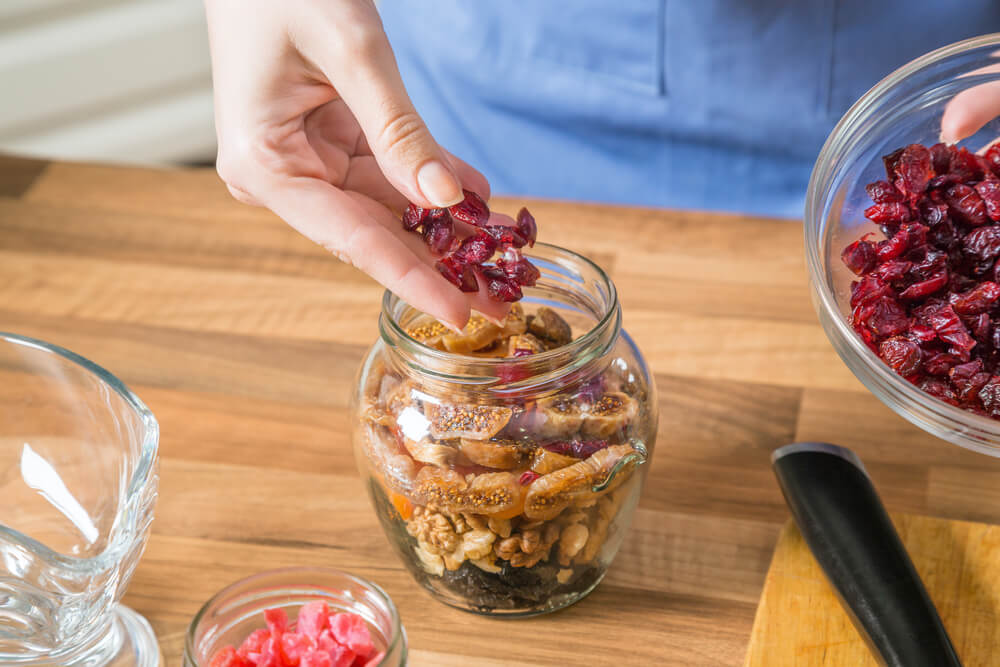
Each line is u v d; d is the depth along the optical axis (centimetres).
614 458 64
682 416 76
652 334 81
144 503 64
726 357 79
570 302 68
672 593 69
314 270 86
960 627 67
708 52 92
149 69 171
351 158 75
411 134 66
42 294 84
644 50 93
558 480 64
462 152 109
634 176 102
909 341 68
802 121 93
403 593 69
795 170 96
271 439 76
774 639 67
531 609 68
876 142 74
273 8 68
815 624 67
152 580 70
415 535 66
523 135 103
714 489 73
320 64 68
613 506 66
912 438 75
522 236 68
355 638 64
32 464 69
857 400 77
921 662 63
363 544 71
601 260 85
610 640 67
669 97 95
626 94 96
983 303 69
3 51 158
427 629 68
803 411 76
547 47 96
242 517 72
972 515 71
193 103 179
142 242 88
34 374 68
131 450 67
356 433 67
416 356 64
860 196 74
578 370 64
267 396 78
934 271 70
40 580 63
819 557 67
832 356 79
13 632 64
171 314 83
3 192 92
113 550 63
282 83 70
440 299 66
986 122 73
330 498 73
